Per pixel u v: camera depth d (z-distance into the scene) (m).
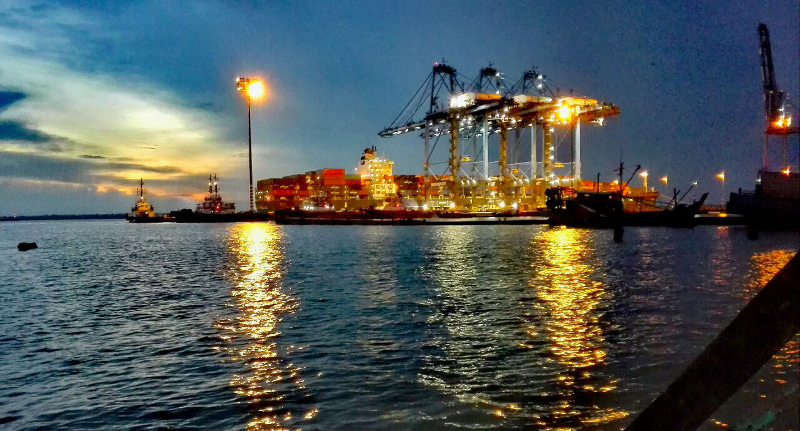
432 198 153.88
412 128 158.25
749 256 36.31
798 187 64.25
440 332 14.75
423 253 43.00
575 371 10.78
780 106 96.75
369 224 111.00
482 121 141.25
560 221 86.69
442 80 149.50
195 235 92.88
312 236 76.69
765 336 1.72
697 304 17.95
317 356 12.54
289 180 189.00
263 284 26.33
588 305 18.23
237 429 8.50
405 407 9.11
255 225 143.50
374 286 24.62
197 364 12.23
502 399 9.35
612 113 126.94
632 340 13.14
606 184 139.50
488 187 141.75
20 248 61.97
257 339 14.47
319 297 21.61
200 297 22.69
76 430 8.69
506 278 26.50
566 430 8.00
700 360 1.88
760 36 98.25
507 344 13.19
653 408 2.02
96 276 32.72
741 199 67.94
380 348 13.16
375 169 168.62
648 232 69.31
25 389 10.76
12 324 17.64
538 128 141.75
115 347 14.16
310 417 8.83
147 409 9.48
